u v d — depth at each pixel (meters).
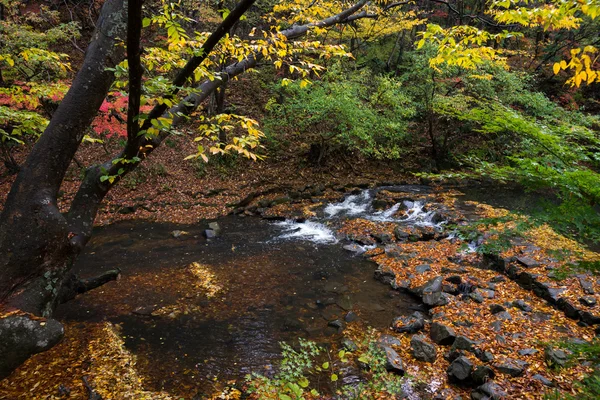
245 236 10.80
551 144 2.58
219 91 15.23
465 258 8.83
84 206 3.26
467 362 5.01
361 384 4.20
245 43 3.71
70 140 3.01
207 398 4.68
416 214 12.43
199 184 14.50
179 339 5.97
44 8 12.73
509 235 2.68
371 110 15.05
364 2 5.45
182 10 13.75
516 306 6.70
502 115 2.72
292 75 18.03
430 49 15.23
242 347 5.81
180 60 3.49
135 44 2.07
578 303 6.39
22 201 2.84
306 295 7.52
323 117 14.66
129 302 7.04
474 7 19.30
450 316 6.49
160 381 4.97
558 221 2.38
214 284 7.83
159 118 2.52
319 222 11.91
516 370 4.85
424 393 4.79
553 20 2.67
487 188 15.26
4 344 2.52
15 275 2.75
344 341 5.81
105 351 5.51
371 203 13.77
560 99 20.30
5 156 12.20
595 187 2.22
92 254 9.22
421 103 17.12
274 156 17.06
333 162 17.34
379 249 9.65
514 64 21.56
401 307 7.09
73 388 4.71
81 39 16.16
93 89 3.02
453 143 18.36
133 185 13.73
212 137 3.08
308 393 4.73
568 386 4.53
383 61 22.27
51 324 2.72
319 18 6.79
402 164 18.03
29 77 8.95
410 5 21.50
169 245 9.97
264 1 13.89
